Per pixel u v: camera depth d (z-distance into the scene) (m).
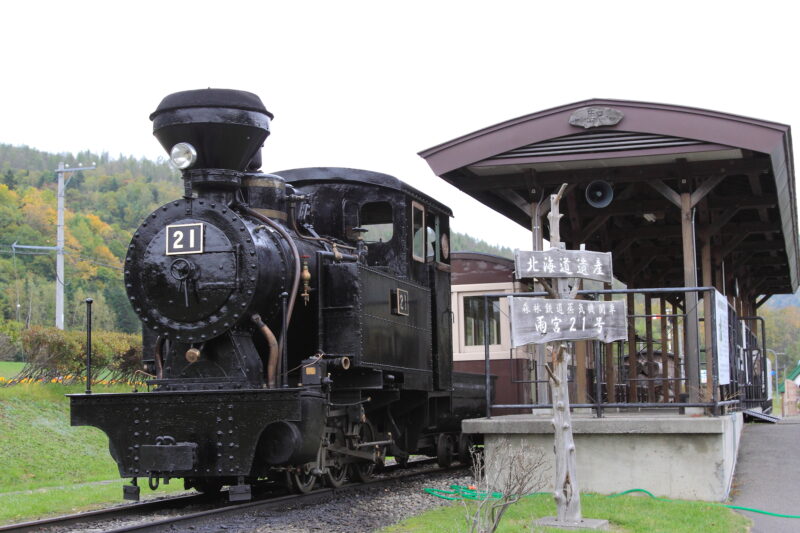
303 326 9.95
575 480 7.38
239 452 8.23
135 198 83.62
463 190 11.66
